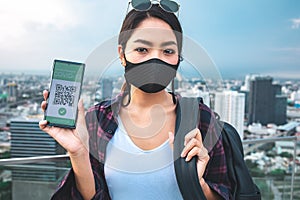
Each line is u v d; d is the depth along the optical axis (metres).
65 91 0.83
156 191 0.88
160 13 0.82
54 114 0.82
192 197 0.83
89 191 0.87
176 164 0.85
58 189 0.87
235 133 1.05
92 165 0.91
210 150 0.91
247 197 0.99
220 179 0.96
